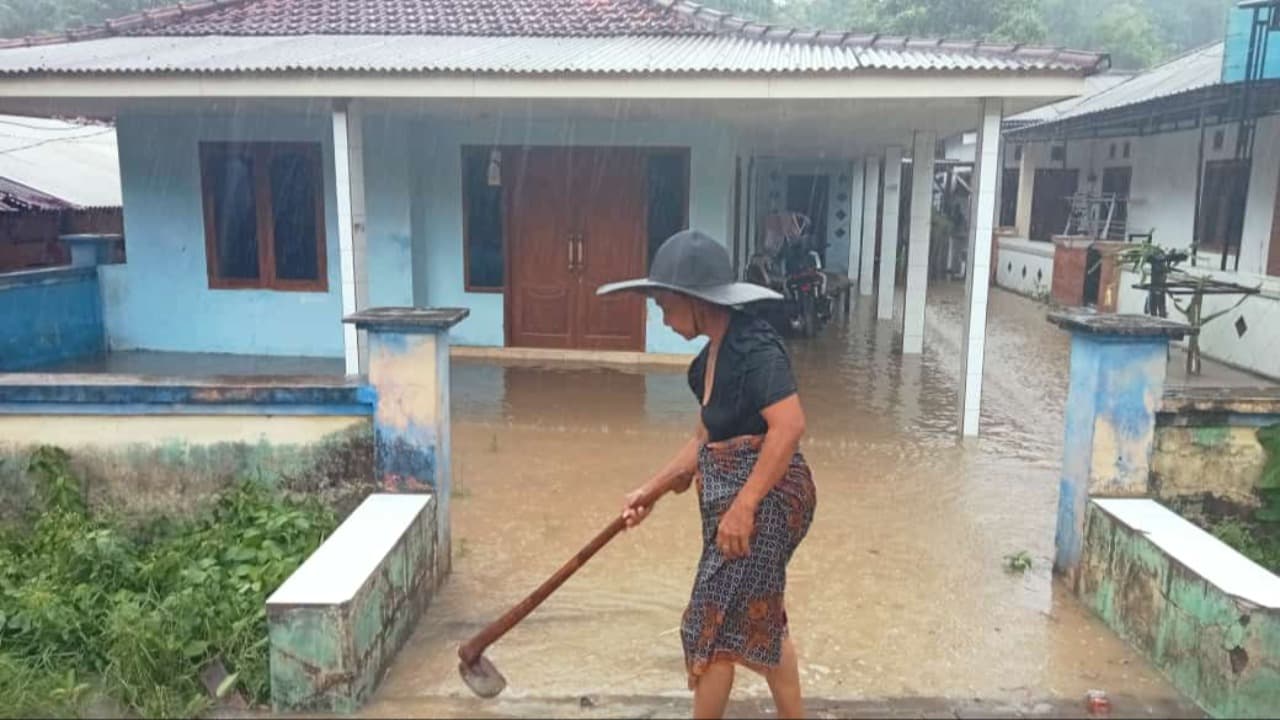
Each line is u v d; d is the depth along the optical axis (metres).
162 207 9.57
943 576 4.25
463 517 5.02
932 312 13.93
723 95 6.70
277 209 9.46
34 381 4.23
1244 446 4.01
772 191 19.05
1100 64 6.19
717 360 2.64
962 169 20.98
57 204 11.45
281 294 9.59
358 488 4.18
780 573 2.63
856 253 17.75
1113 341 3.85
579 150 9.28
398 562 3.48
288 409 4.14
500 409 7.46
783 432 2.48
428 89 7.01
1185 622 3.19
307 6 10.17
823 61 6.79
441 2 10.14
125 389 4.18
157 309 9.78
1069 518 4.14
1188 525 3.59
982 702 3.14
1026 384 8.84
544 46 8.29
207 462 4.24
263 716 3.02
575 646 3.57
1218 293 9.09
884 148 12.76
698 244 2.66
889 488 5.55
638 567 4.33
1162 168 11.84
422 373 3.98
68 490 4.24
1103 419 3.90
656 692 3.23
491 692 2.99
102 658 3.46
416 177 9.52
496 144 9.38
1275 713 2.95
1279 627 2.91
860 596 4.03
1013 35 27.53
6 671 3.31
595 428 6.89
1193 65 12.91
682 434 6.73
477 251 9.69
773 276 11.13
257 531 3.97
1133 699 3.17
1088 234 14.41
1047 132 14.45
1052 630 3.72
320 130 9.22
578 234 9.47
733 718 3.03
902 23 28.83
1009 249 17.19
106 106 8.53
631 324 9.52
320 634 3.00
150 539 4.28
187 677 3.24
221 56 7.72
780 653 2.67
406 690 3.22
